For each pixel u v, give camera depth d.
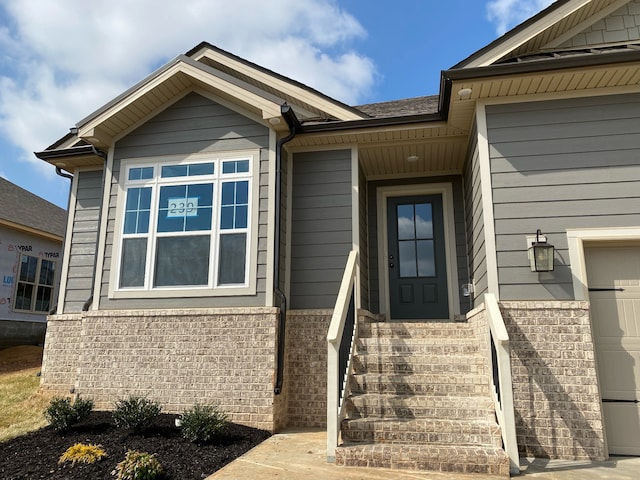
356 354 4.98
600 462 4.05
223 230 5.77
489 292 4.70
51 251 13.16
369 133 6.06
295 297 6.09
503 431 3.70
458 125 5.85
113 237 6.04
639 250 4.70
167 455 3.96
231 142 6.01
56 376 6.44
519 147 4.97
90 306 6.00
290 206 6.36
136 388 5.46
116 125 6.23
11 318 11.53
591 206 4.71
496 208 4.88
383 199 7.39
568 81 4.81
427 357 4.80
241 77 6.84
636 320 4.56
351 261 5.30
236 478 3.37
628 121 4.83
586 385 4.32
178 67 5.94
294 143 6.38
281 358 5.34
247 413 5.14
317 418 5.51
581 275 4.57
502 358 3.72
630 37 5.38
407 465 3.61
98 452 3.88
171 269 5.80
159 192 6.07
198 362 5.40
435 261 7.07
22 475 3.51
